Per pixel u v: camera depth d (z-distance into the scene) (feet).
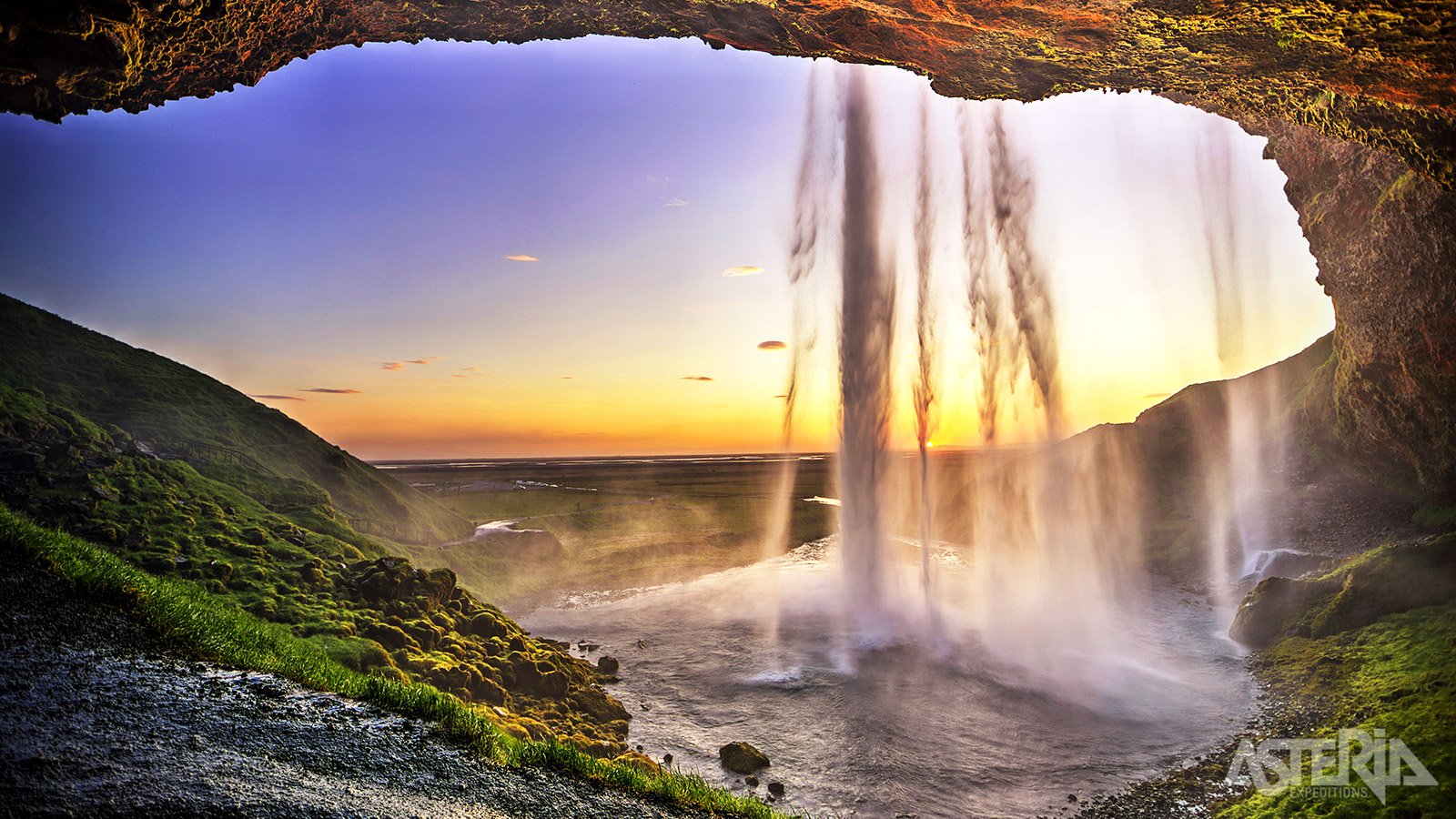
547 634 102.22
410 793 22.27
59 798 17.48
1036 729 66.95
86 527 64.28
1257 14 28.14
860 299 141.59
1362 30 27.63
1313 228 98.73
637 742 63.00
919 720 69.10
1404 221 81.00
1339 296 102.68
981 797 53.36
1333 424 143.84
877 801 52.37
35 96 28.89
